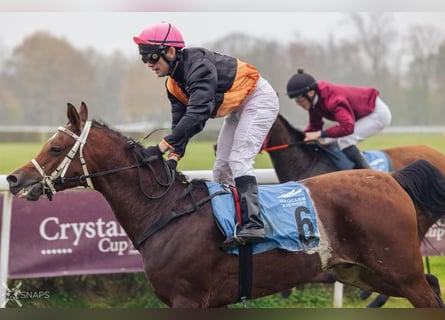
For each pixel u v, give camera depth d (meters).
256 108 6.35
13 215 8.08
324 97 9.05
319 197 6.18
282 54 45.03
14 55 48.81
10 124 45.47
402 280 6.18
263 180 9.17
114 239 8.39
